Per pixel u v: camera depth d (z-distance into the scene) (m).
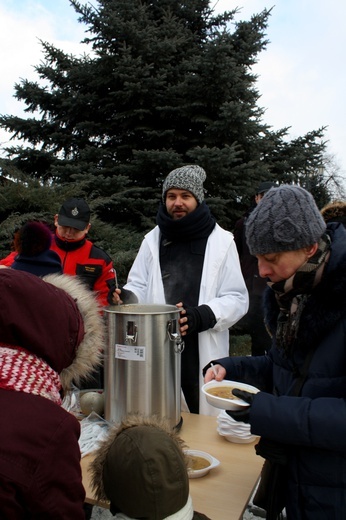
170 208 2.28
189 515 1.00
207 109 6.28
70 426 0.84
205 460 1.43
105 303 2.89
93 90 6.54
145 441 1.00
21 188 5.21
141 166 6.00
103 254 3.06
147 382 1.52
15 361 0.82
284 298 1.19
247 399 1.17
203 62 5.67
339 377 1.14
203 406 2.09
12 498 0.74
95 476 1.07
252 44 6.45
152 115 6.33
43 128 6.73
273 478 1.21
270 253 1.12
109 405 1.59
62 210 2.94
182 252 2.28
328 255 1.13
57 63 6.59
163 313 1.54
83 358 0.97
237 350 6.02
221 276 2.22
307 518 1.14
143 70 5.79
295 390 1.19
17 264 2.19
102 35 6.11
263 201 1.16
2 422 0.77
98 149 6.13
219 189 6.05
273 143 6.64
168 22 6.24
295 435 1.08
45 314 0.85
